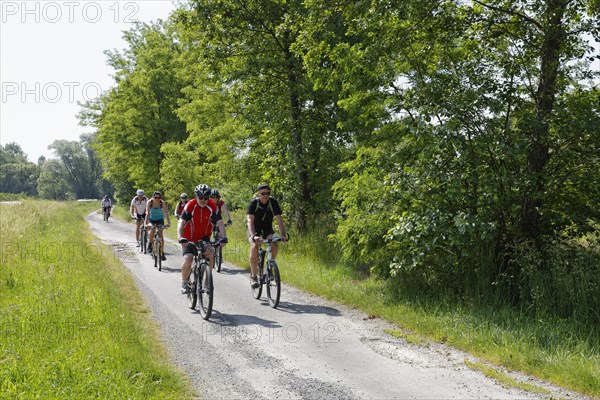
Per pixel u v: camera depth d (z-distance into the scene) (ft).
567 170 27.43
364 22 31.22
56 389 15.78
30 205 108.47
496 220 27.37
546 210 28.07
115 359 18.08
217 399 15.93
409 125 28.48
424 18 29.68
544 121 26.76
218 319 25.77
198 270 27.17
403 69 31.35
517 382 17.16
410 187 28.68
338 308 28.35
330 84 34.65
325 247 46.39
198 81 75.36
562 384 16.97
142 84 130.11
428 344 21.56
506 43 30.09
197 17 56.13
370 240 30.66
